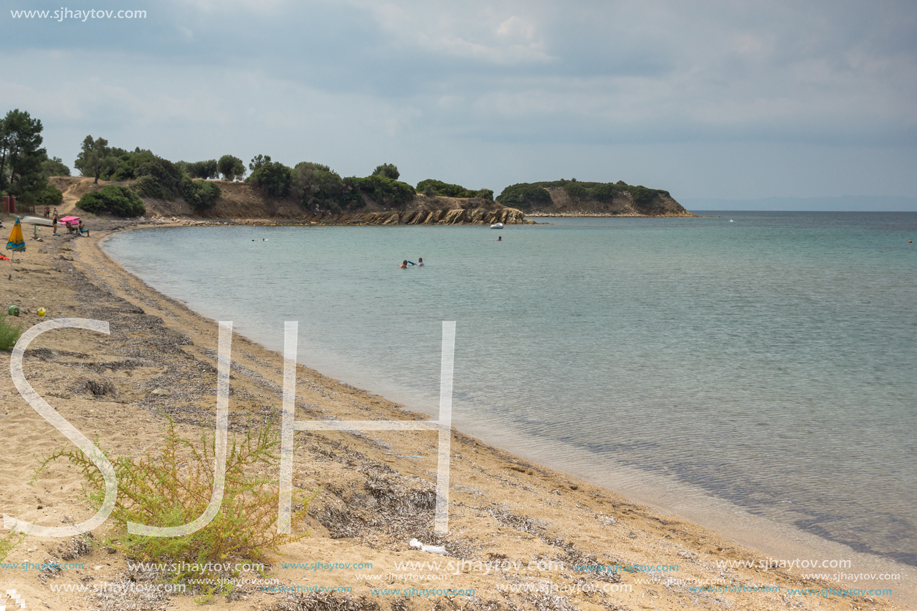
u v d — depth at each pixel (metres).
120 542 5.44
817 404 15.56
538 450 11.93
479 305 32.56
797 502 9.80
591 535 7.89
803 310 33.38
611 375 18.20
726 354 21.75
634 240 110.50
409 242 92.94
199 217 128.62
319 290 37.25
